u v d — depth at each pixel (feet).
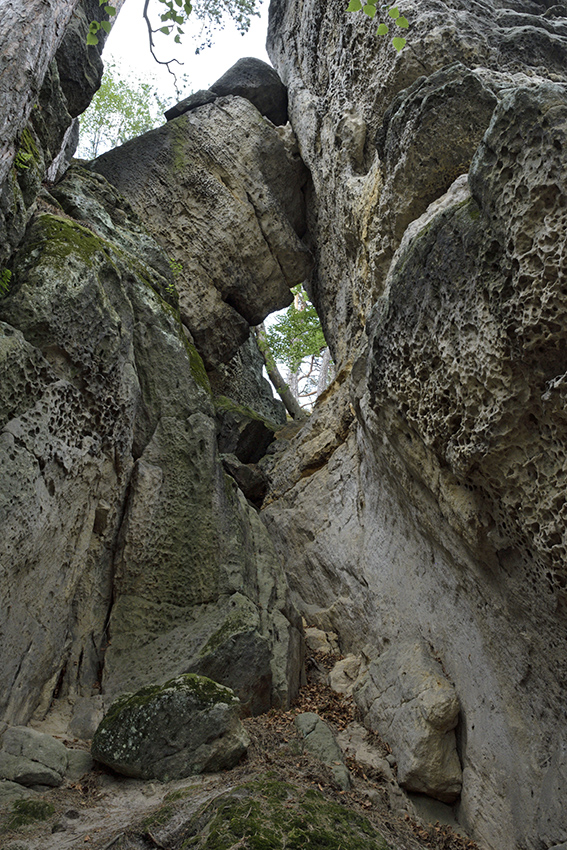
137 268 26.48
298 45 37.40
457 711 16.53
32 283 18.57
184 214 34.99
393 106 20.76
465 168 18.99
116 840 11.59
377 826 13.12
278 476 33.01
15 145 16.78
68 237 20.75
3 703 15.48
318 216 36.42
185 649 19.04
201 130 36.32
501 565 14.15
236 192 35.91
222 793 12.71
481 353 13.17
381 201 21.30
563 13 29.71
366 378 20.15
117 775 14.96
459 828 15.34
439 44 24.38
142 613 20.17
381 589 22.25
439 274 14.49
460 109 18.58
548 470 12.19
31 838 11.82
